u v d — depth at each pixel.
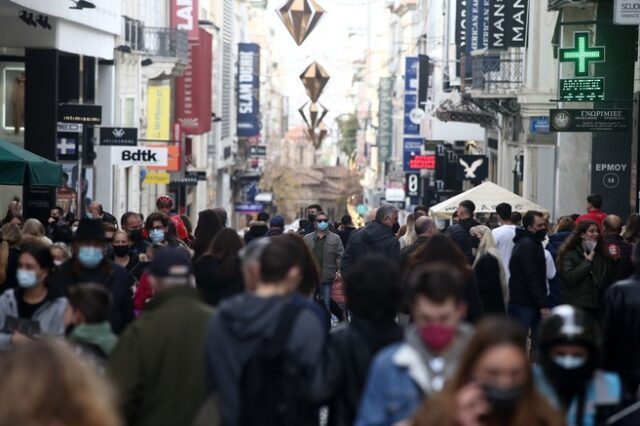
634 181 55.84
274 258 13.84
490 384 10.53
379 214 33.31
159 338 14.71
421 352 12.48
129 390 14.49
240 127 184.88
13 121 66.88
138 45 93.12
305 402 13.55
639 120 54.31
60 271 20.59
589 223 30.67
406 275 23.70
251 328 13.48
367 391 12.59
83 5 63.88
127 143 73.00
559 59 53.12
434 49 137.88
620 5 44.28
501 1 75.06
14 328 18.20
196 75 114.62
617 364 19.06
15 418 8.40
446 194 100.19
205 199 143.38
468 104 88.75
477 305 23.55
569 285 30.77
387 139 193.88
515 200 51.97
